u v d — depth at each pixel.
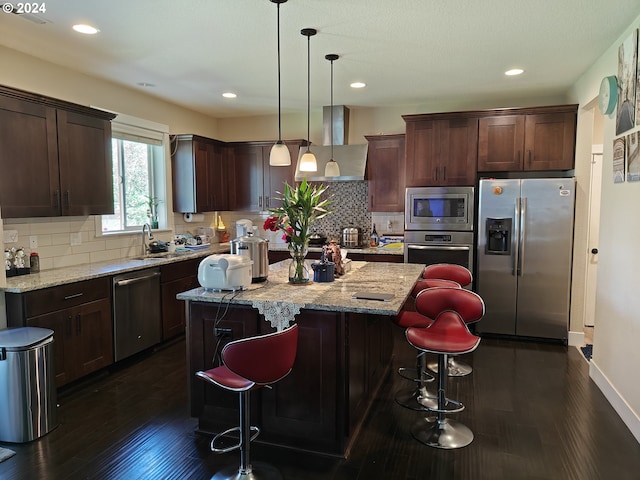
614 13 2.72
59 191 3.45
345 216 5.82
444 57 3.59
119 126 4.44
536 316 4.53
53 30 2.98
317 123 5.85
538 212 4.43
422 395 3.20
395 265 3.87
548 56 3.57
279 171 5.72
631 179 2.78
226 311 2.60
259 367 1.98
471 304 2.74
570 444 2.60
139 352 4.11
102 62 3.68
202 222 5.89
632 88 2.77
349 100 5.15
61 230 3.84
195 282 4.85
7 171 3.04
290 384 2.55
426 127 4.83
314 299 2.48
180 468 2.40
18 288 2.94
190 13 2.71
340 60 3.65
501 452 2.52
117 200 4.60
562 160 4.47
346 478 2.30
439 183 4.83
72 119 3.56
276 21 2.83
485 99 5.10
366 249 5.27
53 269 3.74
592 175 4.91
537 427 2.80
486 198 4.57
